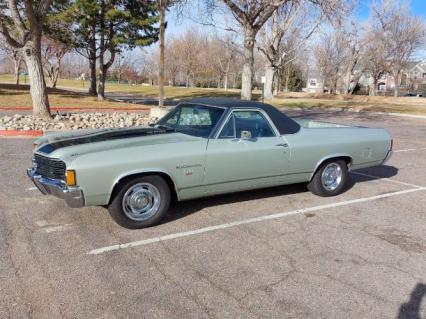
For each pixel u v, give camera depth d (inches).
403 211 225.1
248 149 205.2
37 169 186.5
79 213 202.1
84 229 182.7
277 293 134.3
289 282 141.8
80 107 835.4
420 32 1734.7
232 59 2733.8
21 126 466.0
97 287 134.3
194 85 3129.9
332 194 248.5
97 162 167.3
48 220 192.1
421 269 154.7
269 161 213.9
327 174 244.4
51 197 224.8
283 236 182.9
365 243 178.1
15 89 1176.8
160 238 176.1
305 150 226.1
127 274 143.5
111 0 975.0
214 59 2901.1
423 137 576.4
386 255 166.2
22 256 154.4
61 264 149.2
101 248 163.9
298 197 243.1
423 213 222.8
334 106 1248.2
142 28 995.9
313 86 2893.7
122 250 162.9
